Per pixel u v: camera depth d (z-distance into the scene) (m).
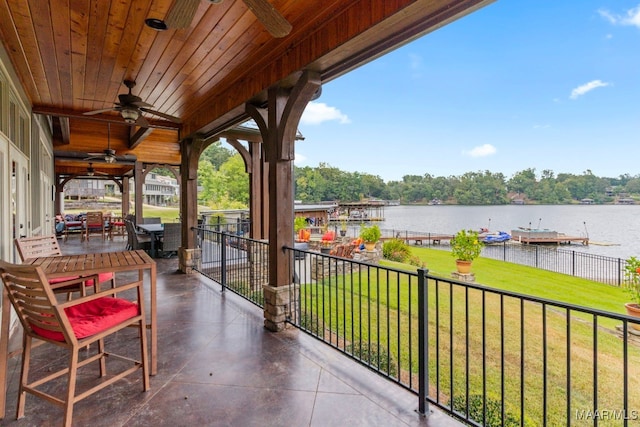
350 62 2.60
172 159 10.05
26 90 4.20
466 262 9.27
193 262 6.00
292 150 3.36
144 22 2.60
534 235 21.72
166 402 2.17
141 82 3.89
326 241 11.36
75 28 2.71
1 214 3.15
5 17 2.56
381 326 4.80
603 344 4.41
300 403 2.18
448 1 1.87
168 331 3.37
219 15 2.48
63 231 11.48
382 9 2.06
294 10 2.46
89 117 5.20
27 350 2.00
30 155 4.53
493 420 2.61
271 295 3.43
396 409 2.13
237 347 3.02
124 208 13.55
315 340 3.19
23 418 1.98
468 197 50.81
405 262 12.59
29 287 1.79
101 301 2.31
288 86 3.23
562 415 2.75
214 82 3.85
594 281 9.77
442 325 4.91
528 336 4.63
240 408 2.12
